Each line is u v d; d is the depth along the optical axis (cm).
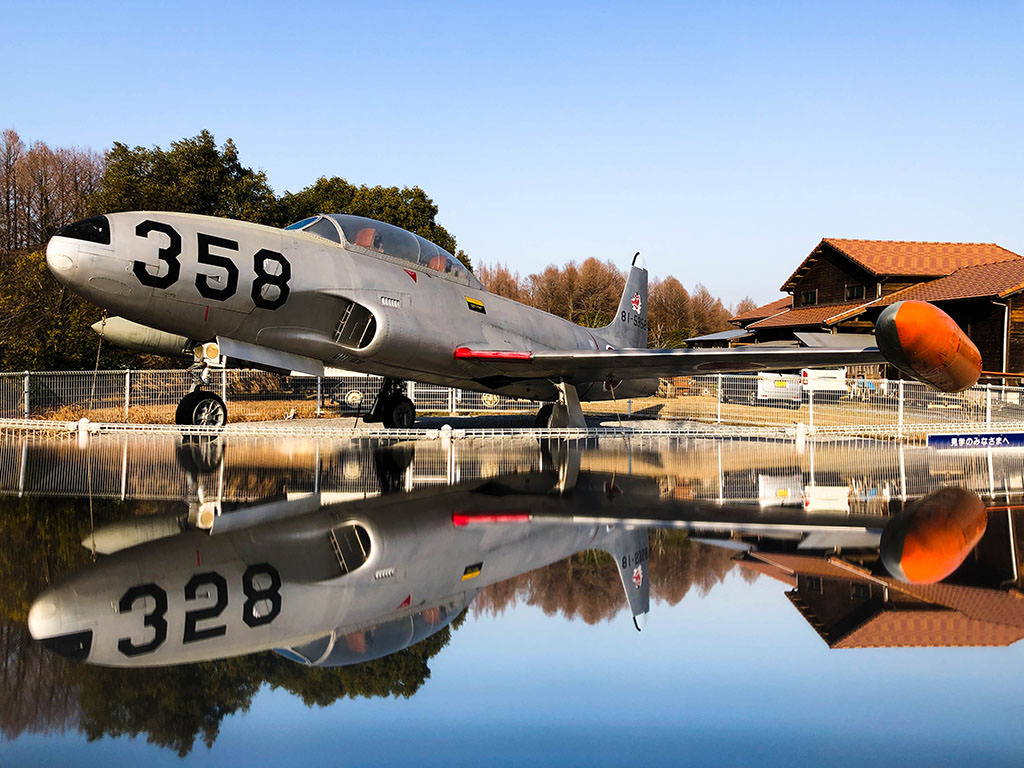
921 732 233
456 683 271
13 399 1630
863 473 878
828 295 3634
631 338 2123
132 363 2456
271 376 2383
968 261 3431
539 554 460
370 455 1049
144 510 598
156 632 312
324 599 362
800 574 414
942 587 389
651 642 314
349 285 1170
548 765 211
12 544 470
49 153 6556
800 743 227
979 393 1692
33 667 273
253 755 213
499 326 1466
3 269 2706
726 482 794
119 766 205
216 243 1048
